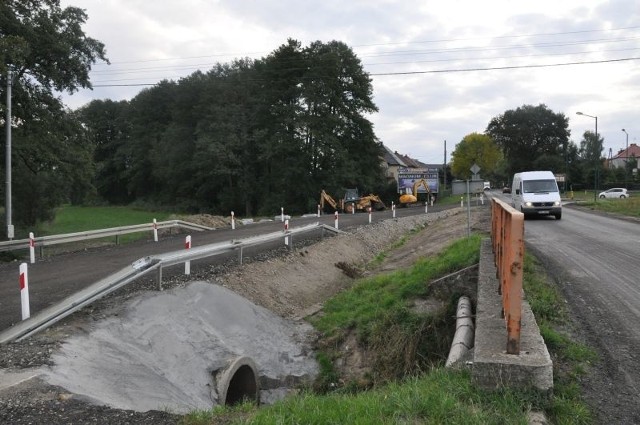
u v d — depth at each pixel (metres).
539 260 11.52
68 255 16.20
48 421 4.75
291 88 59.03
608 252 12.89
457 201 61.31
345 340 10.88
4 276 12.35
